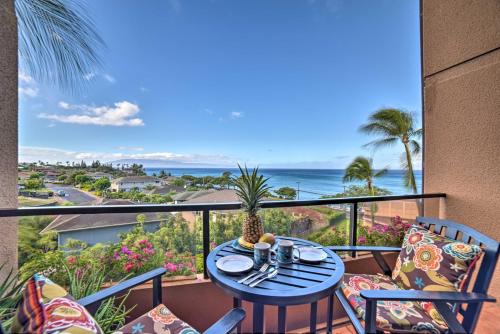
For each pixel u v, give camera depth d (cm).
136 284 118
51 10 171
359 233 223
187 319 171
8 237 149
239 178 154
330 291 106
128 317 162
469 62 230
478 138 223
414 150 668
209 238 177
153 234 172
